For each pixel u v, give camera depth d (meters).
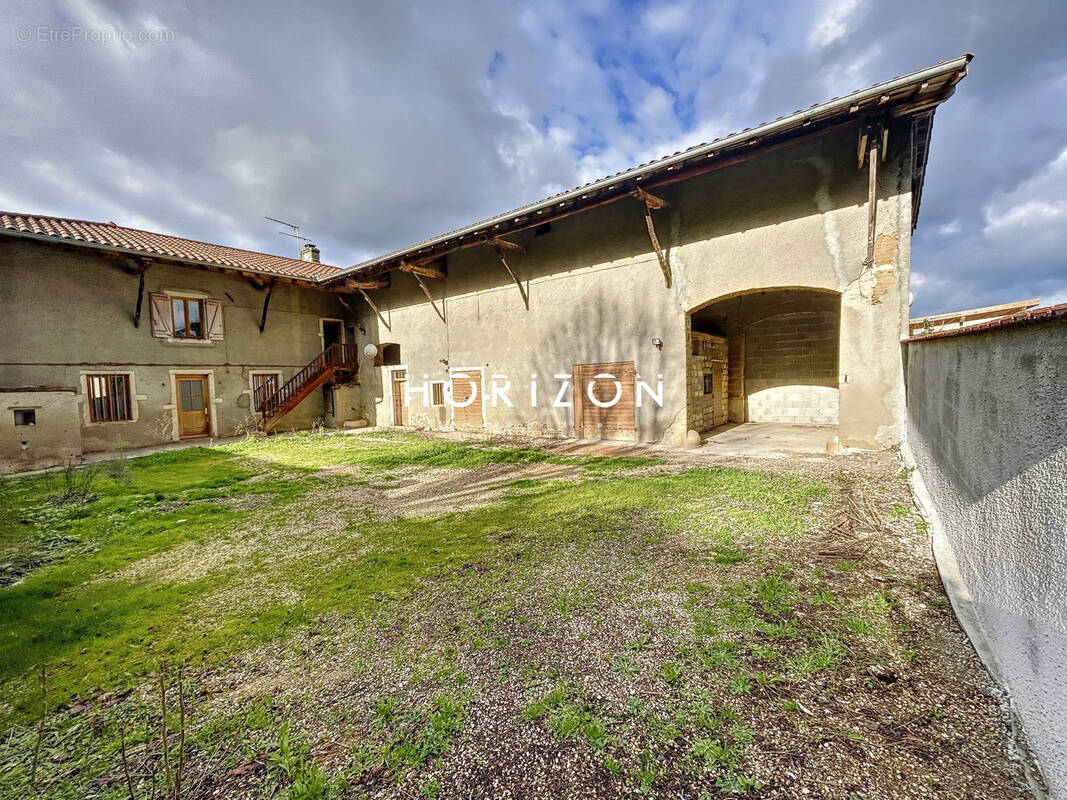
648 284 7.93
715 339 10.01
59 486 5.92
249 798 1.35
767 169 6.52
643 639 2.06
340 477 6.36
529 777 1.38
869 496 3.90
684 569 2.79
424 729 1.60
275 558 3.37
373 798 1.33
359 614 2.47
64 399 8.02
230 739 1.60
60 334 9.40
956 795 1.24
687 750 1.44
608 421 8.62
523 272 9.76
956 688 1.63
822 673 1.77
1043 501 1.38
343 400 13.79
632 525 3.66
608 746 1.47
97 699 1.85
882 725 1.50
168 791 1.36
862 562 2.71
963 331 2.31
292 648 2.18
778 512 3.71
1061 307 1.19
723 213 6.97
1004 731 1.42
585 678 1.82
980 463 2.04
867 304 5.81
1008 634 1.59
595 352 8.70
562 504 4.39
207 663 2.08
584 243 8.74
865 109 4.90
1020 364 1.58
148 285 10.66
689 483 4.87
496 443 8.85
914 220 9.02
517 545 3.38
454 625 2.30
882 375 5.73
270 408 12.49
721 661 1.87
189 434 11.38
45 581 3.03
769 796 1.27
